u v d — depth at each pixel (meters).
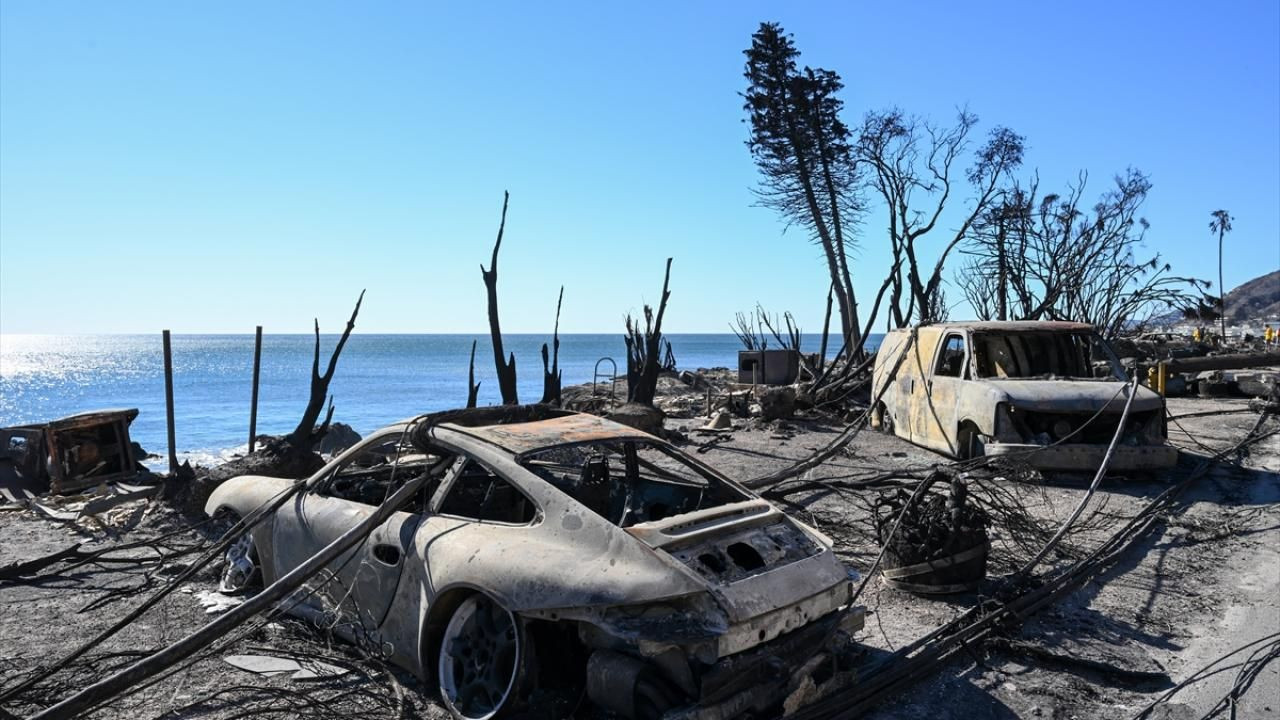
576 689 4.14
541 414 5.42
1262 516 8.62
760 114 35.84
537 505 4.18
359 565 4.78
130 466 10.77
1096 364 12.35
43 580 6.60
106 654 4.75
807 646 4.03
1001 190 26.58
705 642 3.65
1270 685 4.55
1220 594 6.18
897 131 25.41
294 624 5.27
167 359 11.10
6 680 4.58
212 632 3.82
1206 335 40.22
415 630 4.36
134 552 7.57
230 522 6.39
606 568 3.74
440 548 4.30
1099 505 8.96
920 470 9.05
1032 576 6.44
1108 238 26.52
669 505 5.35
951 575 5.91
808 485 8.59
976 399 10.78
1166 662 4.94
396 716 4.05
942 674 4.73
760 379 23.69
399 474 5.84
